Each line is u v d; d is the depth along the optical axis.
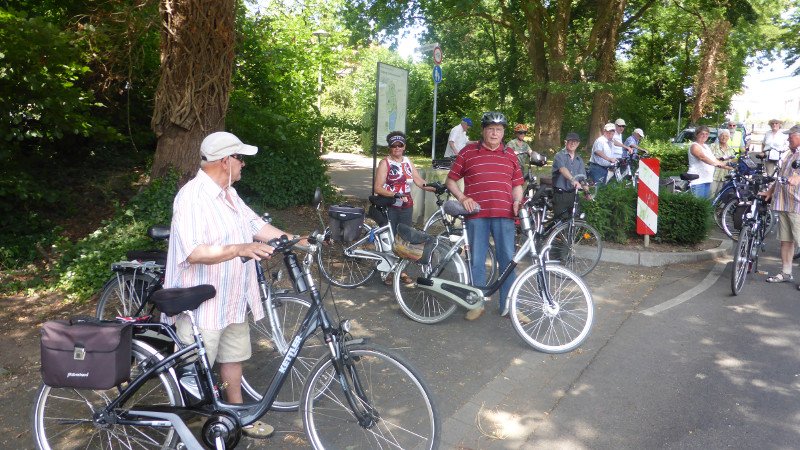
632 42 30.20
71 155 9.66
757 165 11.01
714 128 22.28
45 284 6.25
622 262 7.95
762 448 3.52
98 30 8.09
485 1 23.45
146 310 4.30
